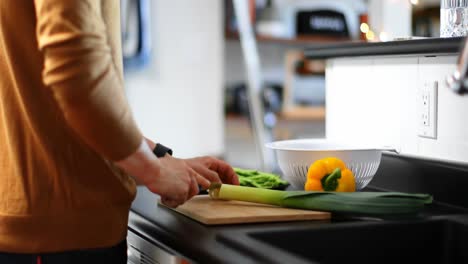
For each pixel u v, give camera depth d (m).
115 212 1.29
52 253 1.24
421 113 1.68
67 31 1.11
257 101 4.02
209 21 3.81
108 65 1.16
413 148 1.72
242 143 4.39
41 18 1.13
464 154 1.57
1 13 1.21
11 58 1.21
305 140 1.80
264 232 1.29
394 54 1.64
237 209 1.45
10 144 1.23
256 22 4.15
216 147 3.88
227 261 1.10
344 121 1.97
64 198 1.24
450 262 1.42
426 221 1.42
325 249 1.34
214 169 1.60
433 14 4.07
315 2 4.41
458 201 1.58
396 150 1.64
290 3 4.37
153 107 3.69
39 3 1.13
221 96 3.87
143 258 1.41
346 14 4.41
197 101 3.81
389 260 1.40
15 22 1.20
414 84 1.70
